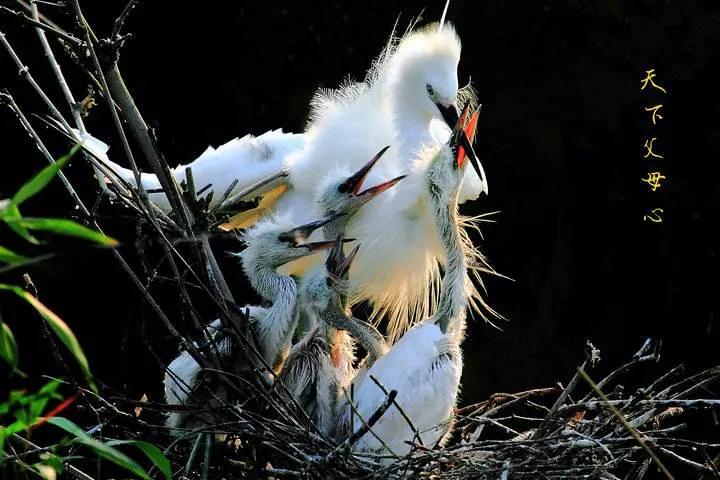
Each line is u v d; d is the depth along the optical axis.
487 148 16.66
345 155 10.70
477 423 9.16
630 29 15.94
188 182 7.64
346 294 8.98
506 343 16.62
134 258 14.66
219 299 7.52
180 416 8.16
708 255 16.56
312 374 8.32
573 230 16.80
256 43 16.34
